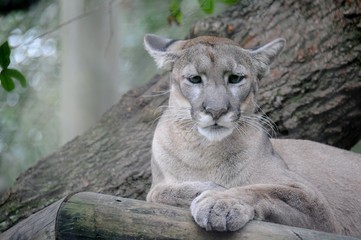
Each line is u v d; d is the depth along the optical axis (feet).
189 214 22.45
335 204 32.53
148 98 39.19
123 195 36.91
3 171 57.47
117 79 55.47
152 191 28.17
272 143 33.99
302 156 33.68
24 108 60.23
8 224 37.35
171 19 38.11
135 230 22.02
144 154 37.70
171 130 29.43
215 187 26.76
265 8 39.01
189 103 28.66
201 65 28.32
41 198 37.40
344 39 37.83
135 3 64.54
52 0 58.03
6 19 59.36
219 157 28.81
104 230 22.07
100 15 53.06
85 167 38.04
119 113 39.70
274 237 21.72
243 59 29.14
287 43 38.17
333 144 38.88
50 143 58.70
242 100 28.89
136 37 67.41
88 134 39.47
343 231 32.27
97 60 53.88
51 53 60.95
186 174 29.14
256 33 38.55
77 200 22.39
